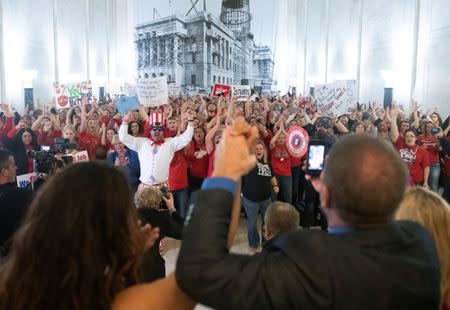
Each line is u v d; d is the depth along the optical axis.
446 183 5.55
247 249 4.76
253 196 4.61
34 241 0.84
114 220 0.88
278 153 5.37
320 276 0.81
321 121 7.00
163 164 4.44
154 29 19.27
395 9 11.24
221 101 8.10
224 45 18.91
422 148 5.21
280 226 2.72
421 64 9.91
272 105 10.76
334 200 0.92
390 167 0.88
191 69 18.92
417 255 0.89
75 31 15.46
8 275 0.85
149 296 0.88
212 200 0.87
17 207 2.35
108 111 9.42
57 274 0.83
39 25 12.60
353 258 0.83
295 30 18.61
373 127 6.27
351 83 8.73
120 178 0.93
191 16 18.78
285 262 0.84
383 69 11.95
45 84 12.98
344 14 14.80
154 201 2.75
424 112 9.57
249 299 0.80
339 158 0.91
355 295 0.80
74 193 0.87
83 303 0.82
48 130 6.11
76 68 15.56
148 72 19.47
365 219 0.89
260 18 18.81
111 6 19.03
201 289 0.82
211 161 5.11
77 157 4.20
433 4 9.33
